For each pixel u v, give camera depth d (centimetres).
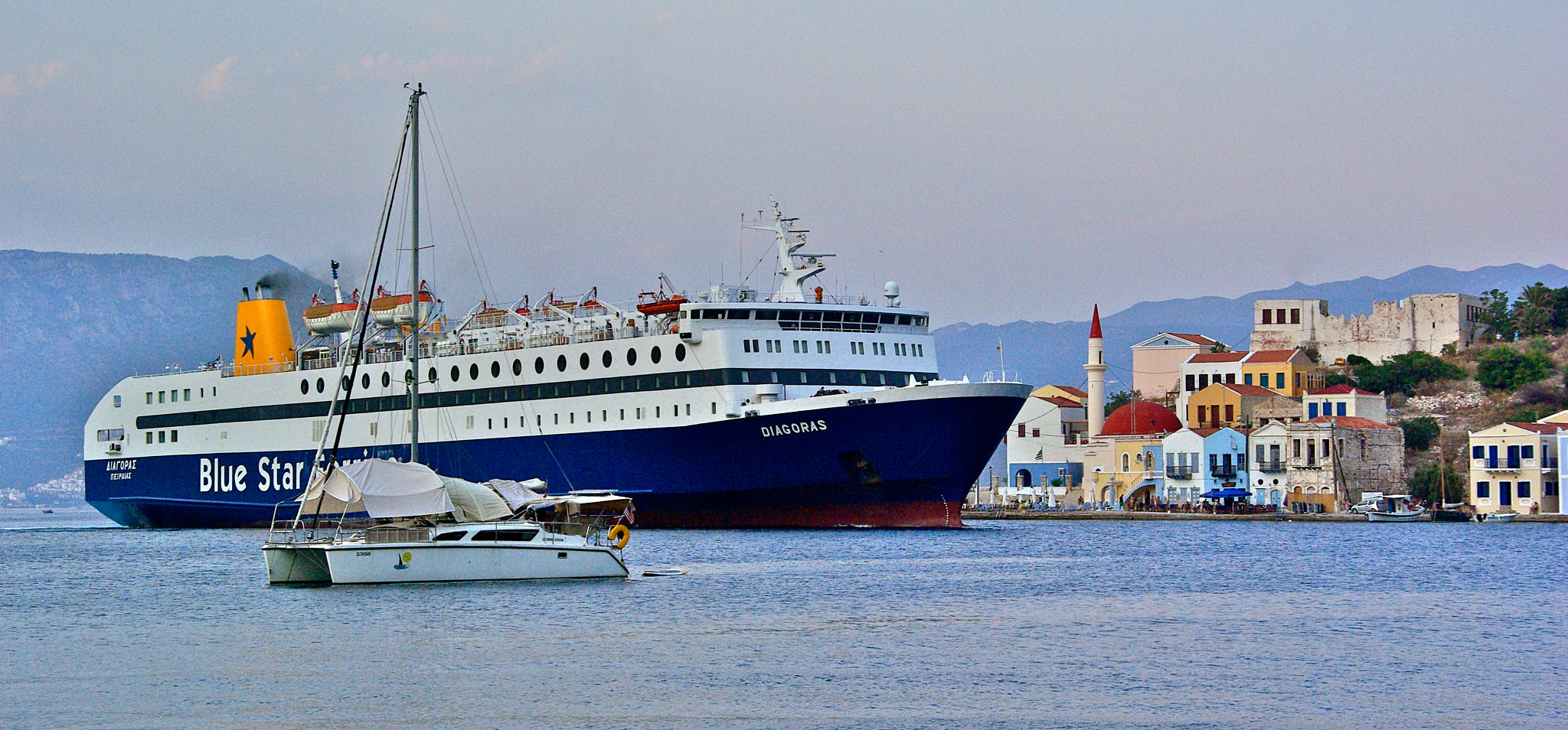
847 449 15800
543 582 11675
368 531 11519
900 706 7431
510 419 17662
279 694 7731
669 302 16888
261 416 19638
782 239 18050
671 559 13562
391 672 8244
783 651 8806
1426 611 10606
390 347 19262
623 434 16788
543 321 18162
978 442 15988
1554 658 8669
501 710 7369
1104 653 8788
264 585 11969
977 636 9362
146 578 13038
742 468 16200
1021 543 16300
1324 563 14175
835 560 13600
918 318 17838
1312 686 7862
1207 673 8188
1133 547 16125
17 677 8225
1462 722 7106
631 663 8462
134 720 7225
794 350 16588
